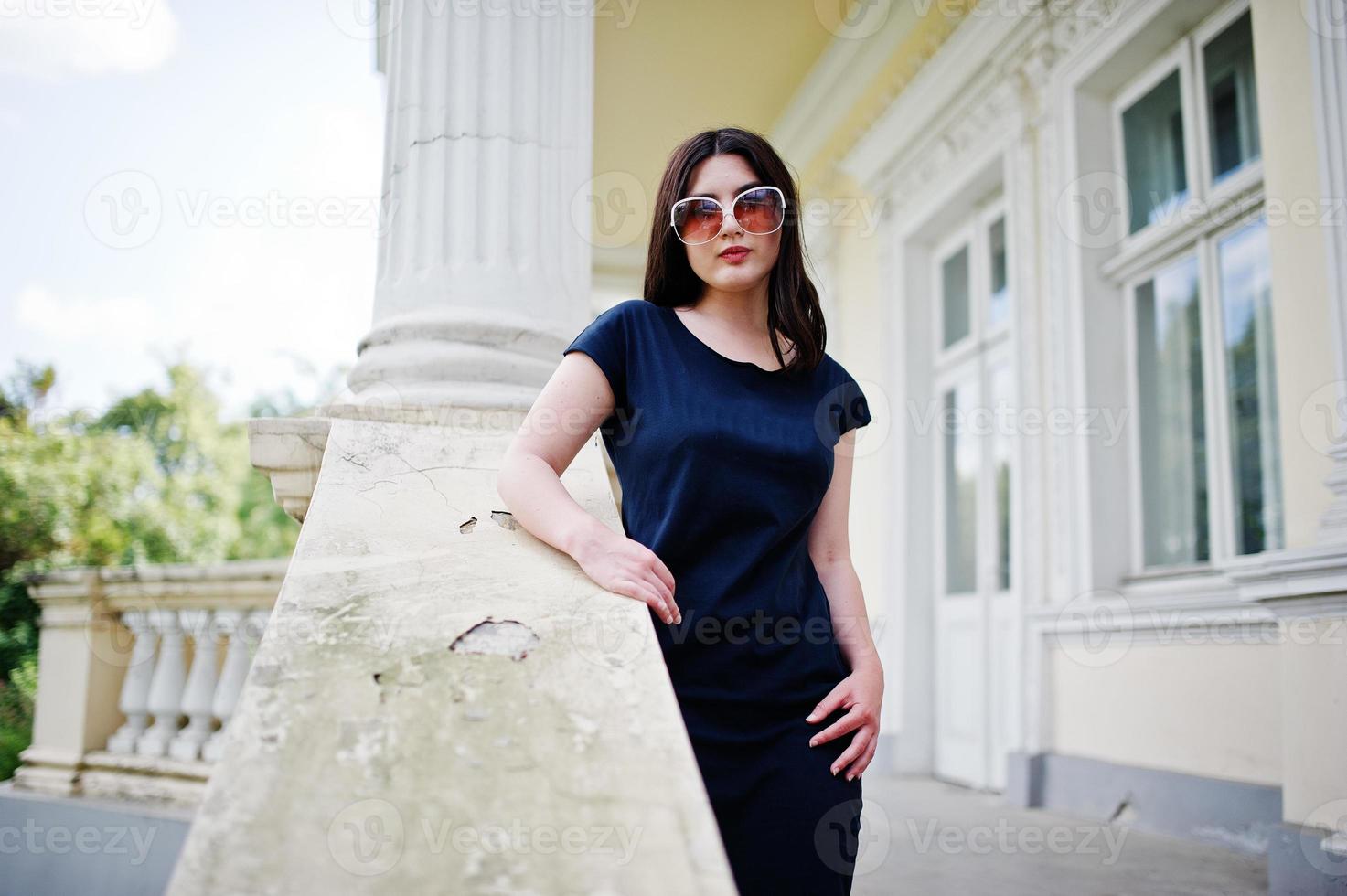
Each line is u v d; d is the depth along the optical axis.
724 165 1.44
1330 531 2.79
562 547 1.22
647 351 1.39
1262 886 2.67
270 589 3.57
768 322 1.47
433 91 2.17
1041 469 4.54
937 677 5.58
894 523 5.82
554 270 2.16
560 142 2.23
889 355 6.04
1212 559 3.82
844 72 6.03
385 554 1.20
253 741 0.85
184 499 17.61
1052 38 4.55
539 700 0.94
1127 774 3.77
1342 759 2.55
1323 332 2.95
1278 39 3.20
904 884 2.63
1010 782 4.38
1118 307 4.38
